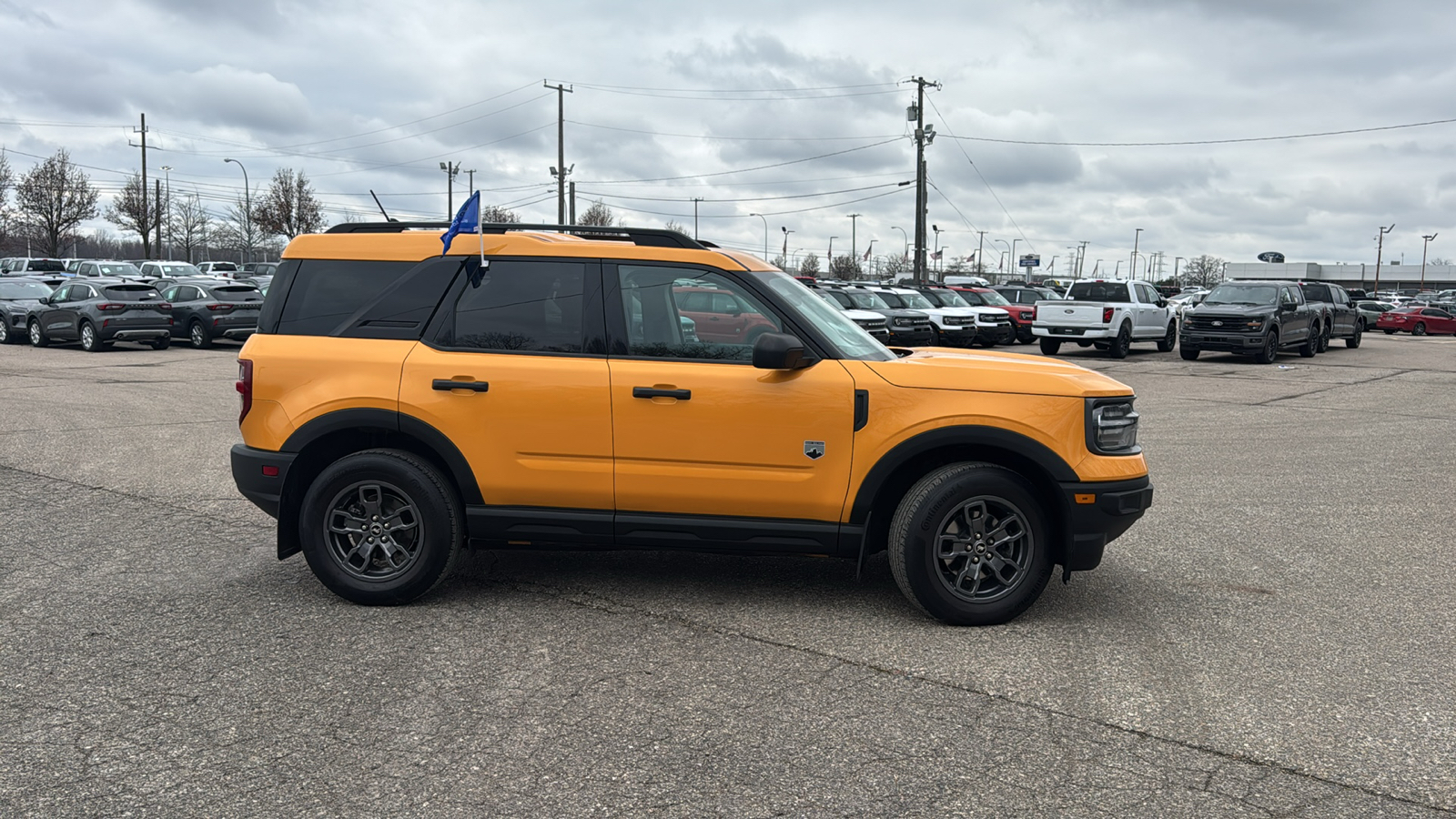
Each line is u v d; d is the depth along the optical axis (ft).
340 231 17.85
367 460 16.33
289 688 13.25
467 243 16.75
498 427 16.22
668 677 13.74
